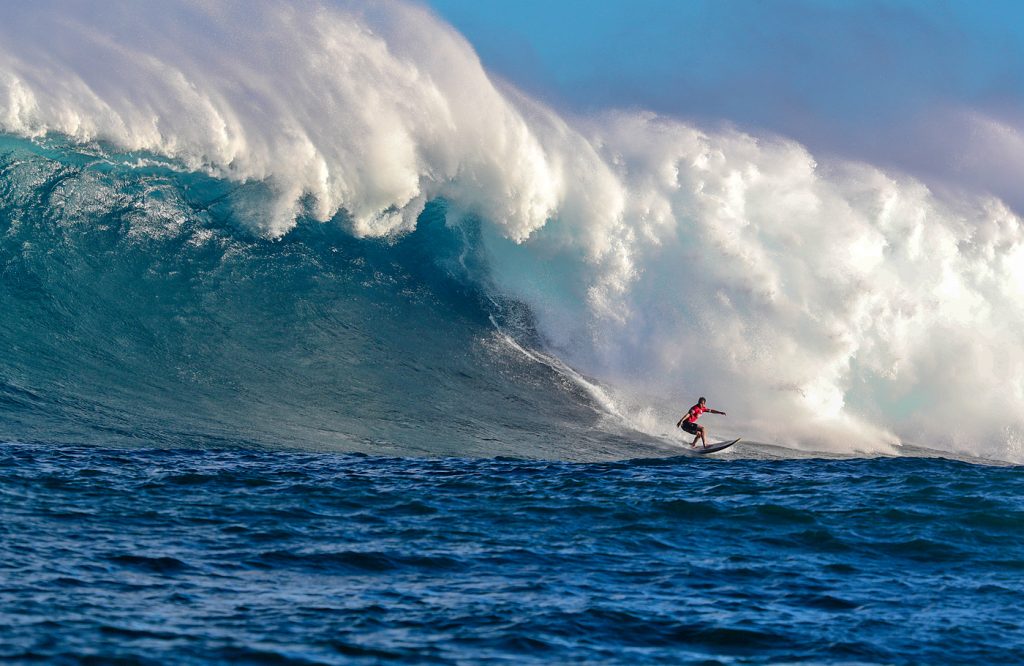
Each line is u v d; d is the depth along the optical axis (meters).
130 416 71.69
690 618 36.97
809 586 41.97
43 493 51.84
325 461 66.31
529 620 35.81
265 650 31.61
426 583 40.38
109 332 82.25
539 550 46.38
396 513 52.84
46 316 81.88
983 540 50.75
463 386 88.81
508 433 80.62
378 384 85.31
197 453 65.50
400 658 31.62
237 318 88.06
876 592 41.44
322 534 47.62
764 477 68.44
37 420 68.38
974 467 77.50
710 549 47.78
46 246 87.50
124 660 29.95
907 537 50.84
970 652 34.81
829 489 62.88
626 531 50.59
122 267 88.31
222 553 43.34
